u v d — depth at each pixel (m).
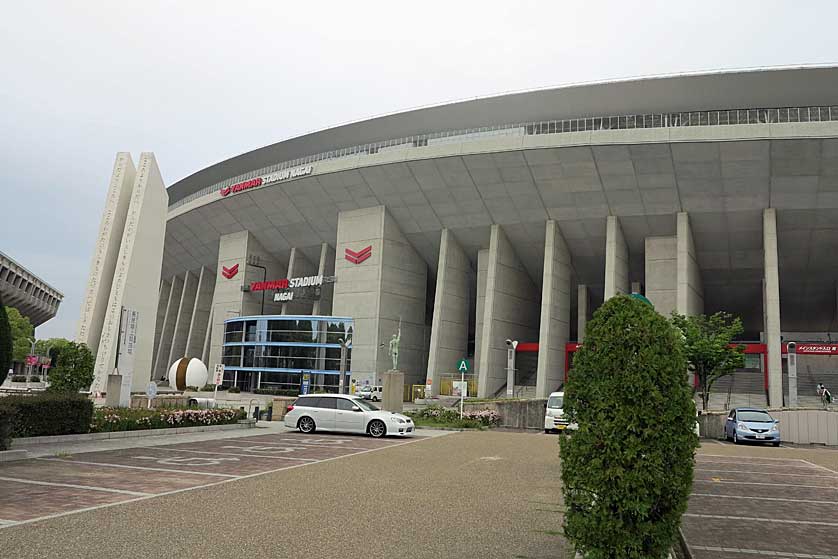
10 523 7.36
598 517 5.37
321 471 12.59
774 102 40.34
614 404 5.46
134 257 36.66
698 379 38.16
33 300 83.50
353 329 50.72
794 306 56.31
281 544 6.77
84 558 6.03
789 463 17.41
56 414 16.36
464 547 6.91
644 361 5.49
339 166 48.31
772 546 7.64
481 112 46.97
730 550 7.43
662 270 44.41
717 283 50.91
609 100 43.00
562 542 7.20
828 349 37.91
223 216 60.91
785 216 40.97
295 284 56.00
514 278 50.28
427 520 8.20
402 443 19.70
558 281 46.31
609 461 5.39
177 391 44.62
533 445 20.27
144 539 6.79
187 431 20.95
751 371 49.47
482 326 50.53
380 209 50.56
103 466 12.41
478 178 44.25
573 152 40.19
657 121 42.41
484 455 16.62
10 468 11.80
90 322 35.62
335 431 22.81
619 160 39.78
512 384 42.81
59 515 7.84
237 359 54.88
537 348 46.53
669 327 5.75
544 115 45.53
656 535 5.29
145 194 38.03
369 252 50.81
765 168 38.06
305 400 22.88
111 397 26.64
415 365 52.62
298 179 50.97
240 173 63.91
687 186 40.47
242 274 60.44
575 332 60.00
